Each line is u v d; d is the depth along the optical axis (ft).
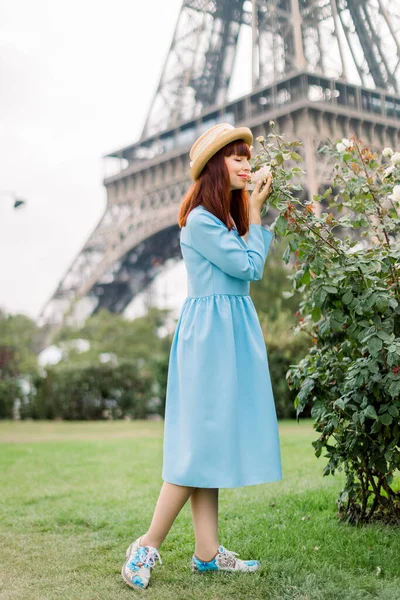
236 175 7.79
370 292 7.77
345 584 6.89
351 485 9.36
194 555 7.80
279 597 6.61
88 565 8.33
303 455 18.61
